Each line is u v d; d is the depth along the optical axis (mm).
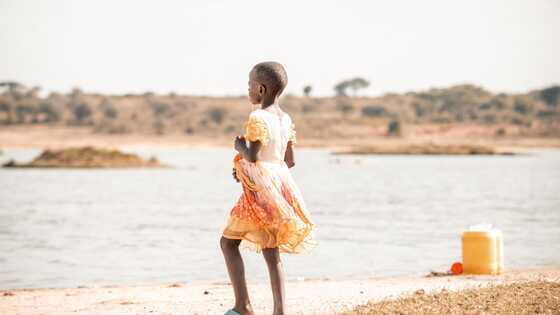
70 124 192375
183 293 11773
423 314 8906
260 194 8102
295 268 16844
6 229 26453
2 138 167875
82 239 23469
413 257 18672
